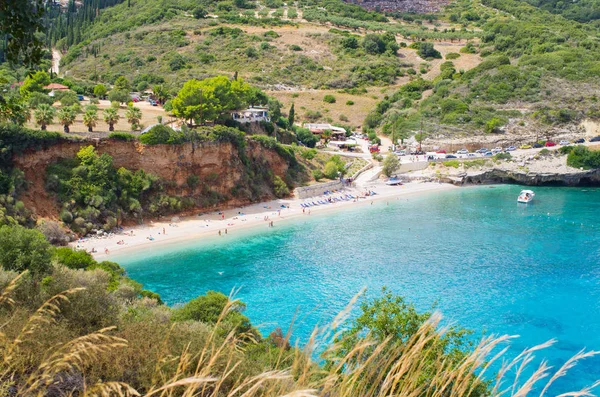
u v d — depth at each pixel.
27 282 23.27
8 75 122.44
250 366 11.88
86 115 86.00
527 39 199.25
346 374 8.59
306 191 107.81
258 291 59.81
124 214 82.50
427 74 197.75
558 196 113.19
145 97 143.50
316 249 75.94
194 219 89.12
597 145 134.12
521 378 39.62
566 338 47.69
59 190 76.44
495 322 50.97
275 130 121.62
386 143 149.75
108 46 193.25
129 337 15.43
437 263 69.12
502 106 156.62
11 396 9.53
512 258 71.00
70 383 11.75
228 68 184.25
